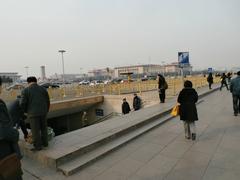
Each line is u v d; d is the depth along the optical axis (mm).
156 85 28125
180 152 5660
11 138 2666
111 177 4457
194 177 4344
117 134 6801
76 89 27062
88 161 5031
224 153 5461
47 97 5598
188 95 6570
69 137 6414
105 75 128375
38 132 5344
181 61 14062
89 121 25906
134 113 10367
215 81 40750
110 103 23766
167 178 4352
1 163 2533
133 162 5160
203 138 6730
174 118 9836
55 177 4492
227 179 4215
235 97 9594
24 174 4625
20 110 5562
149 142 6570
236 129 7551
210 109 11742
